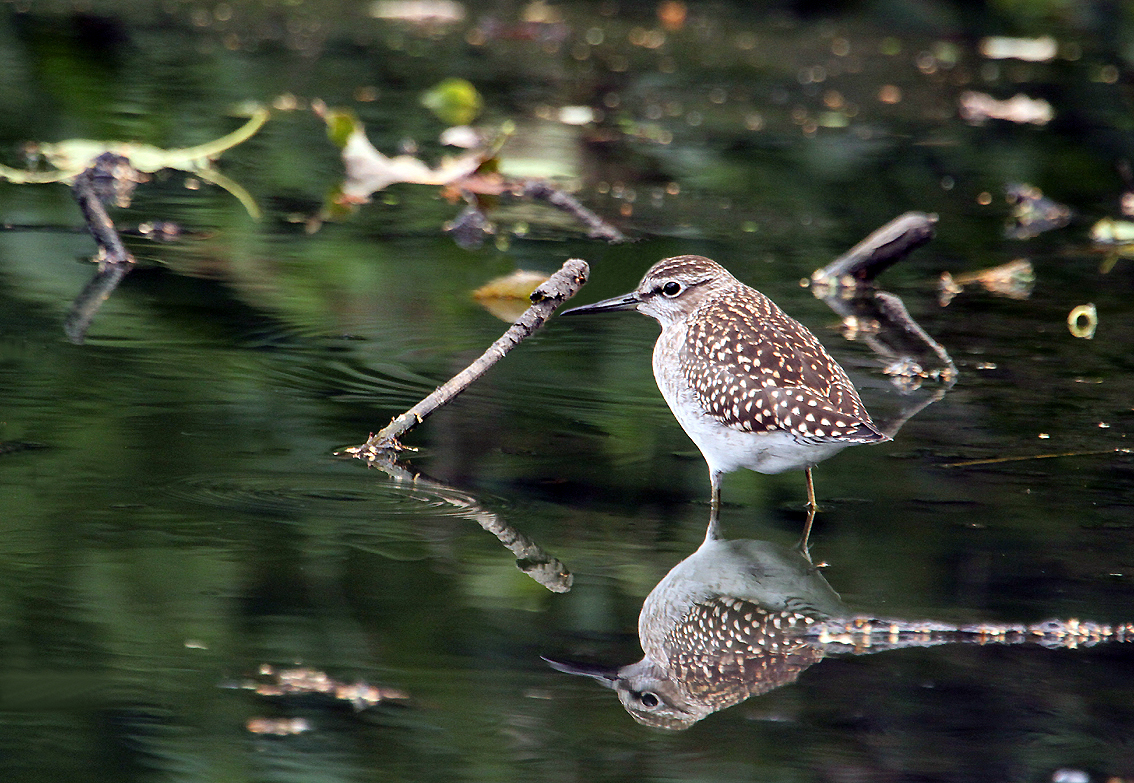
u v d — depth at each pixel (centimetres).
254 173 1947
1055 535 945
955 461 1089
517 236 1712
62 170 1858
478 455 1055
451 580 841
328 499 952
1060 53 3353
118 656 728
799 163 2212
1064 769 653
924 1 3691
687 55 3119
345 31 3150
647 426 1146
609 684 726
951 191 2106
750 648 775
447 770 639
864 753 667
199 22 3106
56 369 1159
